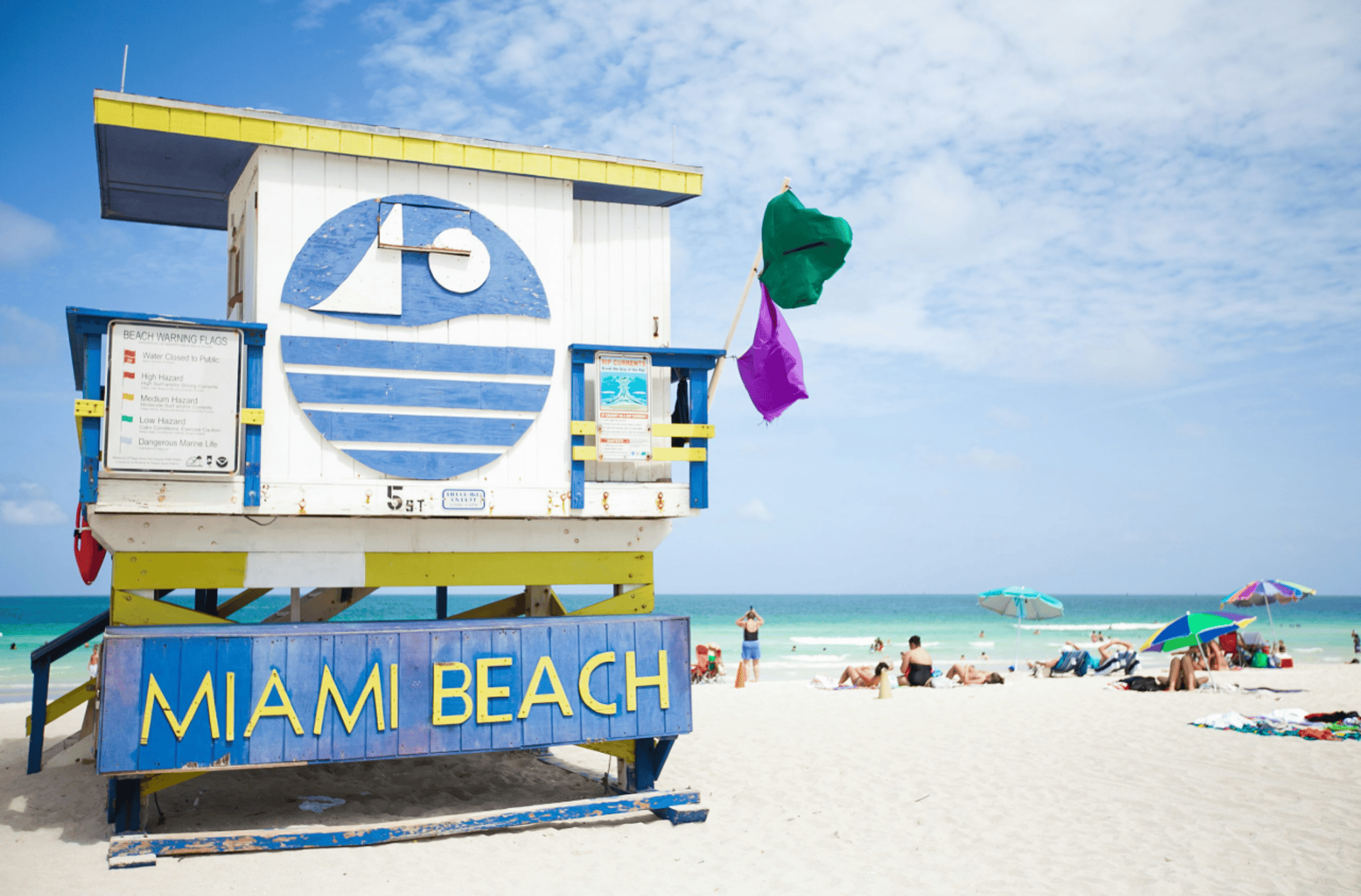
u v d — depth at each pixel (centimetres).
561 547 766
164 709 582
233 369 665
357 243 709
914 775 884
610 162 788
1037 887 557
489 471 728
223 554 679
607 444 750
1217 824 691
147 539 663
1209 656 2167
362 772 902
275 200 693
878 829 690
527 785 852
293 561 695
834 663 4038
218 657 596
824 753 1002
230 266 878
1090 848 636
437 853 617
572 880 566
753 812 744
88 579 794
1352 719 1180
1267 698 1490
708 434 777
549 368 752
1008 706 1386
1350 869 583
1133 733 1119
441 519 732
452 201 737
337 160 711
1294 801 762
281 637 609
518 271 751
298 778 868
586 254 794
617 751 749
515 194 757
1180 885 556
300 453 681
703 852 630
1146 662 3603
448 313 727
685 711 712
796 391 762
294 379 682
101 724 570
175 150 761
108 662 575
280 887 543
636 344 802
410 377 713
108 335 638
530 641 670
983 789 821
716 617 8944
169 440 644
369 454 698
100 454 632
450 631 650
